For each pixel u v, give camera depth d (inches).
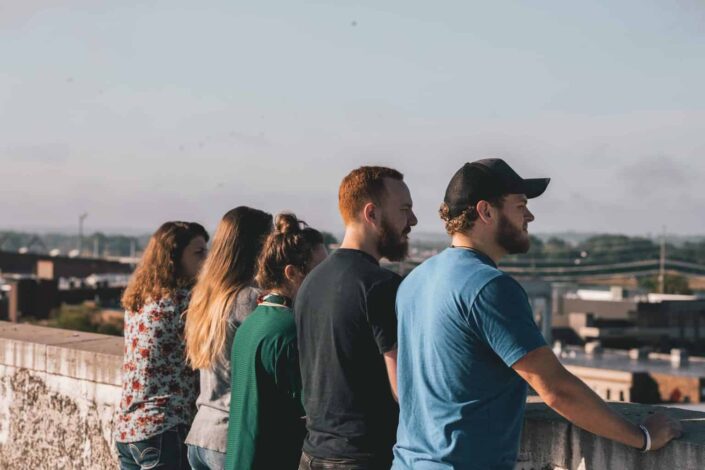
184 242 160.2
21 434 240.1
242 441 130.5
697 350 4114.2
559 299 5393.7
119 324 3540.8
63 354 227.0
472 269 102.1
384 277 116.3
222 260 144.1
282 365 129.1
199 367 145.3
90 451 220.8
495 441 100.8
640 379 2610.7
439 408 102.0
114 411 214.1
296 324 124.5
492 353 100.4
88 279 5644.7
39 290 3860.7
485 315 98.9
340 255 120.9
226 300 142.3
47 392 232.5
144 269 161.5
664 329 4111.7
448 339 101.0
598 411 101.4
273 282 135.0
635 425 108.0
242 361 131.9
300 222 138.6
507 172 106.9
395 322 114.3
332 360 117.0
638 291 6407.5
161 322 158.7
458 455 100.5
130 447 159.9
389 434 116.9
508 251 108.7
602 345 3961.6
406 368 107.4
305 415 131.8
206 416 144.6
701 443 109.7
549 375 98.2
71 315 3595.0
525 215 108.3
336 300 117.3
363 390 115.8
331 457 116.4
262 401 129.9
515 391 102.5
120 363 211.9
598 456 121.5
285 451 131.0
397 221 121.6
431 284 105.3
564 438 126.0
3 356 245.1
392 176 122.6
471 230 107.4
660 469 113.7
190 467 159.6
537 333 99.1
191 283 161.9
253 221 145.4
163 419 157.9
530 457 130.7
